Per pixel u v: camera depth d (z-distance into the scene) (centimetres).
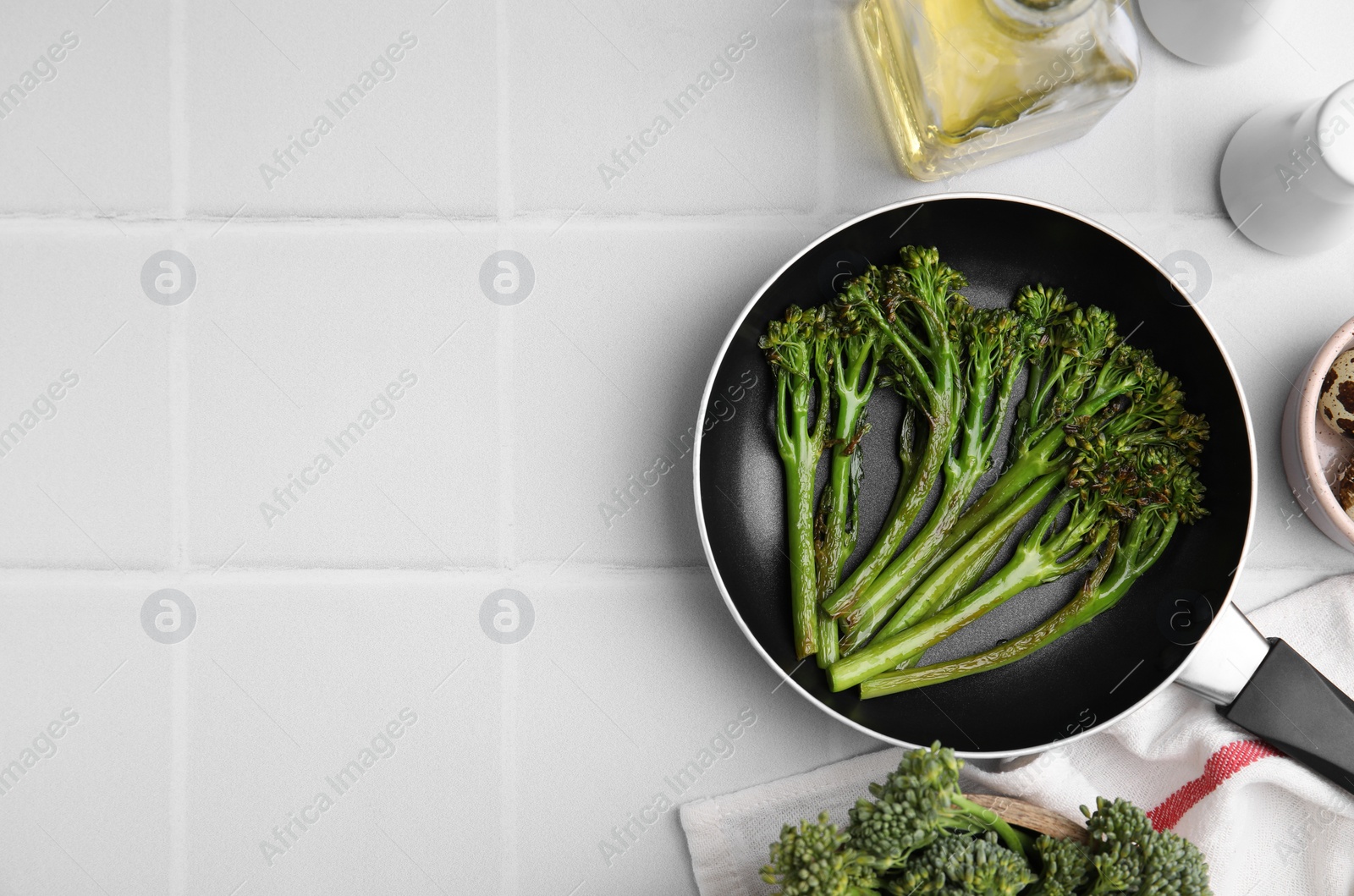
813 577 88
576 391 93
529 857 93
